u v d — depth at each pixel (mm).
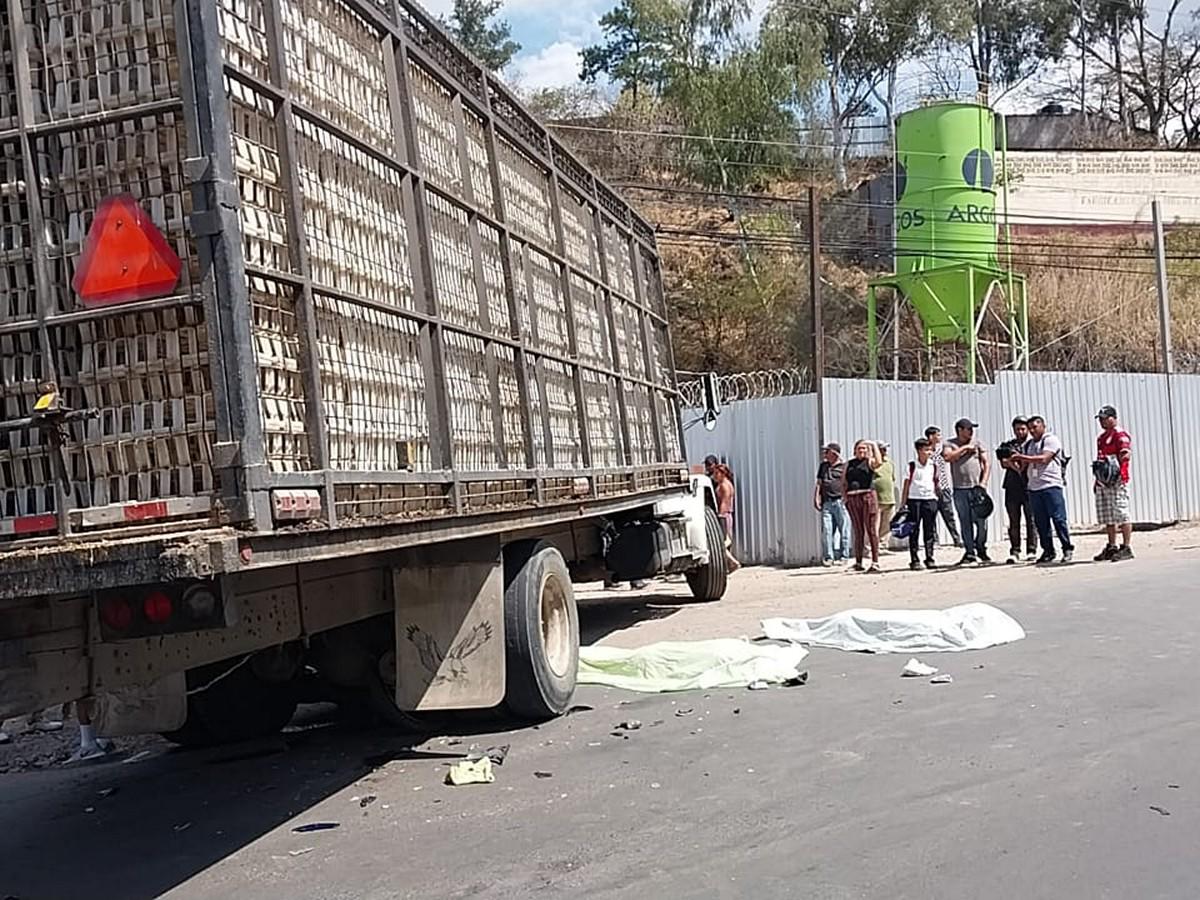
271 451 4570
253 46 4762
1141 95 56594
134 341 4473
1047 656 9008
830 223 38844
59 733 8969
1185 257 36031
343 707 9094
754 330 36781
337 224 5355
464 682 6969
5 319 4566
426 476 5906
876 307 30969
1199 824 5164
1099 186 39219
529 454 7777
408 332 6020
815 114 40000
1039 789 5723
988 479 19797
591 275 10211
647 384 12188
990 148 27406
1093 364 33625
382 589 6938
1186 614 10633
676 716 7711
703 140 38344
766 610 12617
